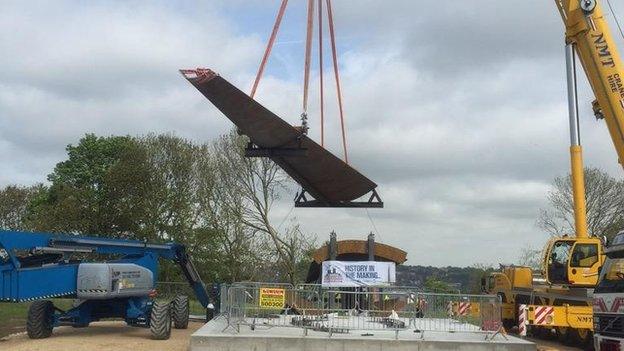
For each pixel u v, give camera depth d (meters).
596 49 17.48
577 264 21.48
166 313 19.08
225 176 43.53
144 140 48.88
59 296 17.78
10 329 22.28
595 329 12.87
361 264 20.22
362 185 20.56
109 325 23.34
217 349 15.84
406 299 17.81
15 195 63.16
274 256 42.50
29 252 17.75
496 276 28.27
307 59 16.39
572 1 17.80
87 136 58.47
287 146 17.89
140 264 21.34
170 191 47.22
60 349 16.61
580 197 20.94
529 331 24.00
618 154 17.25
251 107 15.32
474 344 15.95
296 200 22.98
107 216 48.41
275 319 18.02
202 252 44.12
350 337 16.09
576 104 19.67
